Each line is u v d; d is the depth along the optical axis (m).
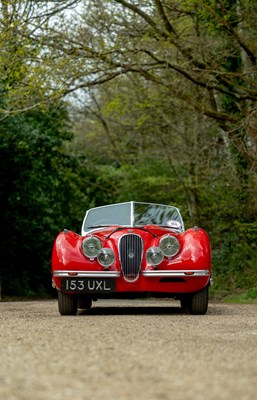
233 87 21.05
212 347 5.75
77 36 18.98
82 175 39.66
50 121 31.84
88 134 39.72
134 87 29.48
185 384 3.85
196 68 20.73
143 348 5.58
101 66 19.41
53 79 18.52
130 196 36.50
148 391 3.60
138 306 15.04
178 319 9.66
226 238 28.61
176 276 10.83
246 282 25.33
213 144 24.97
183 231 12.24
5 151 29.33
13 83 19.58
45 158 32.53
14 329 7.64
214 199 29.89
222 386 3.79
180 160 31.64
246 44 21.58
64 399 3.31
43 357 4.94
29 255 33.47
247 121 20.69
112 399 3.36
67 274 10.85
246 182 26.58
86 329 7.63
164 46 19.72
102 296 11.46
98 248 10.93
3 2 18.03
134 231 11.17
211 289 26.34
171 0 20.97
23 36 18.28
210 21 22.56
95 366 4.52
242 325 8.57
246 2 21.64
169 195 34.75
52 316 10.72
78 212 38.03
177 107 26.83
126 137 36.84
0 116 27.08
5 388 3.61
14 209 32.09
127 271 10.93
